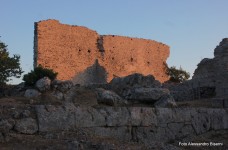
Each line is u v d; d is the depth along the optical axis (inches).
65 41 2031.3
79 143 689.6
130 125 907.4
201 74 1622.8
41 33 1923.0
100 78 2190.0
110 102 1047.6
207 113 1090.1
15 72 1472.7
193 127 1040.2
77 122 824.9
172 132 984.3
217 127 1106.7
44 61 1925.4
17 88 1362.0
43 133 765.3
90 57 2162.9
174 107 1057.5
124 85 1432.1
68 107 826.8
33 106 812.0
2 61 1440.7
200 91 1523.1
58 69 1987.0
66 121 808.9
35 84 1295.5
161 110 979.9
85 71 2129.7
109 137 837.8
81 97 1190.9
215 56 1435.8
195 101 1320.1
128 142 801.6
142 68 2423.7
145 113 943.0
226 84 1380.4
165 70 2603.3
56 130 789.2
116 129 882.8
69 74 2039.9
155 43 2539.4
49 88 1229.1
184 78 2596.0
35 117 781.3
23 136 725.9
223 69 1398.9
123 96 1240.8
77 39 2096.5
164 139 960.3
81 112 838.5
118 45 2290.8
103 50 2219.5
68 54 2041.1
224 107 1224.8
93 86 1469.0
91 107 868.0
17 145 674.8
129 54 2347.4
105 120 868.6
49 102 977.5
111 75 2231.8
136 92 1160.8
